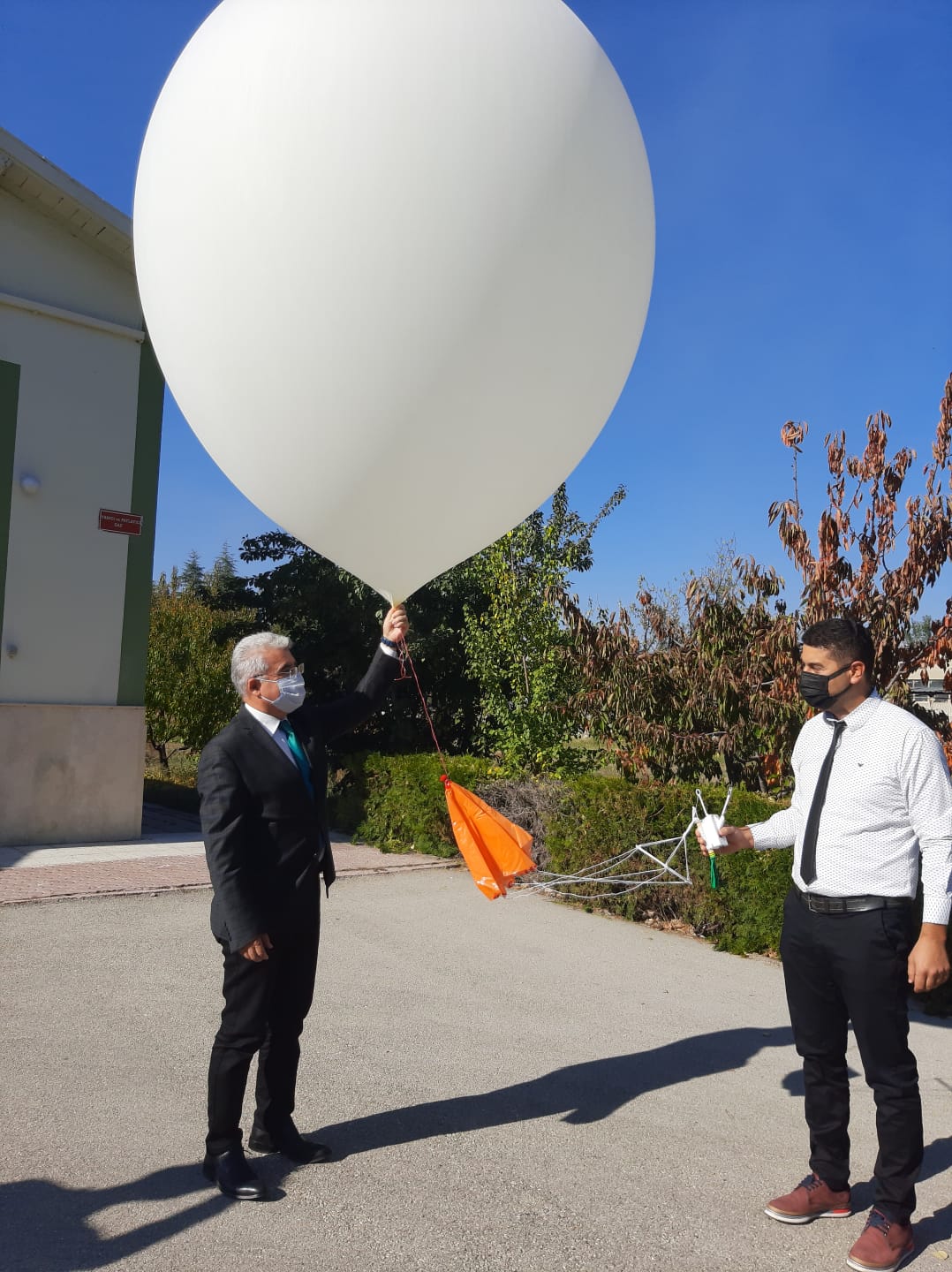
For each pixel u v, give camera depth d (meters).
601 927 7.14
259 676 3.30
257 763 3.26
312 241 2.98
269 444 3.37
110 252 9.81
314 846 3.36
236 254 3.07
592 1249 2.89
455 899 7.73
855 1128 3.93
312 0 3.10
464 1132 3.66
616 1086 4.20
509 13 3.15
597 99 3.29
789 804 6.84
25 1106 3.66
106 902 7.00
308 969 3.41
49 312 9.42
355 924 6.82
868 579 7.38
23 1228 2.83
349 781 11.31
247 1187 3.07
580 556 11.80
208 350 3.27
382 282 3.01
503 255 3.04
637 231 3.50
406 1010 5.07
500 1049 4.57
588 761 9.98
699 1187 3.32
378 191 2.94
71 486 9.57
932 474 7.28
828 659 3.07
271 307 3.09
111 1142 3.41
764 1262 2.87
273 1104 3.40
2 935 6.04
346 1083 4.08
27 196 9.27
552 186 3.08
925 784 2.88
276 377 3.19
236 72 3.08
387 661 3.81
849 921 2.92
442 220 2.96
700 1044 4.78
